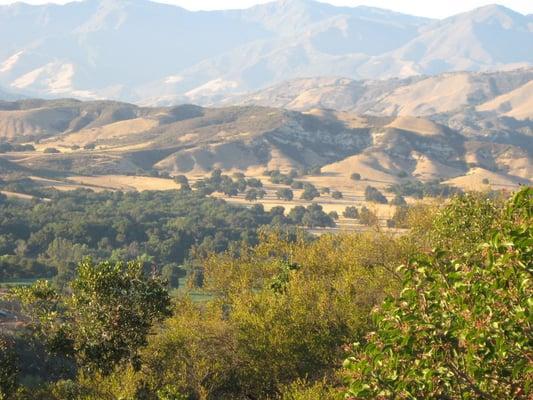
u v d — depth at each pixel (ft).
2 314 194.39
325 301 121.08
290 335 115.03
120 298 99.45
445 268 48.29
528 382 42.37
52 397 104.17
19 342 152.66
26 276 467.52
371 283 134.10
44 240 559.38
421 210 182.09
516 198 45.09
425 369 44.06
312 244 165.17
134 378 106.32
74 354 101.55
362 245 154.51
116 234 593.83
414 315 44.68
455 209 140.67
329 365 115.44
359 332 114.73
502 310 43.14
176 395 100.58
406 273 47.75
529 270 42.14
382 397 45.93
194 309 147.02
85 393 103.09
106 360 99.50
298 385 100.17
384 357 45.70
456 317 44.86
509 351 43.29
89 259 101.40
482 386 45.34
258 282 166.91
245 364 119.14
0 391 96.32
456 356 44.50
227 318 149.38
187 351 120.26
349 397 45.88
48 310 102.99
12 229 581.12
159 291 101.71
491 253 43.34
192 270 429.38
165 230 603.26
